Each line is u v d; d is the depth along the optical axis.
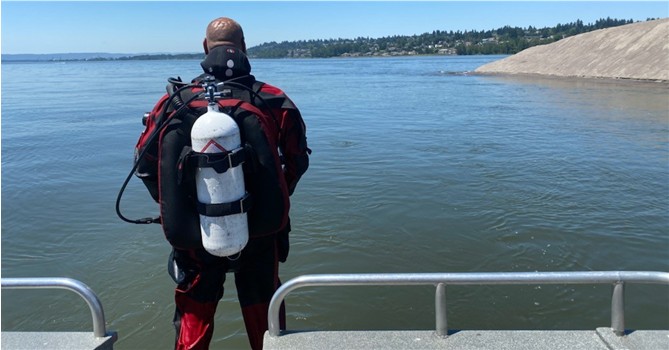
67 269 6.38
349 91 36.38
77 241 7.28
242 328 5.01
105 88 45.12
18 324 5.19
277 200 2.43
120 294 5.73
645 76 36.19
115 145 15.16
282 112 2.53
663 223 7.66
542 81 40.38
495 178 10.42
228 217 2.32
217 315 5.21
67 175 11.29
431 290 5.71
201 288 2.63
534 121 19.05
